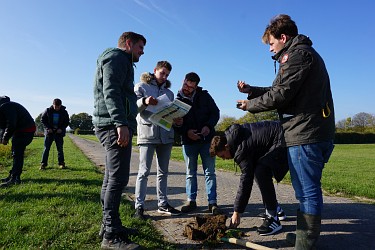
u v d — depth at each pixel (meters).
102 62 3.15
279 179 3.71
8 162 10.73
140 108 4.02
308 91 2.71
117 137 3.14
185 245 3.35
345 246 3.35
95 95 3.28
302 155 2.76
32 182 6.35
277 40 2.98
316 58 2.72
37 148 20.77
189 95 4.76
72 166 9.38
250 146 3.61
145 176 4.28
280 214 4.23
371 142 52.81
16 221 3.63
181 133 4.68
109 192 3.15
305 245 2.81
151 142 4.25
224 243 3.41
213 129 4.70
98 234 3.41
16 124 6.14
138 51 3.42
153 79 4.47
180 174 8.75
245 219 4.27
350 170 10.42
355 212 4.64
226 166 10.47
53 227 3.54
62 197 4.93
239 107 3.14
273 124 3.74
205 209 4.76
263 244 3.40
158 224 4.02
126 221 3.90
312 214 2.77
